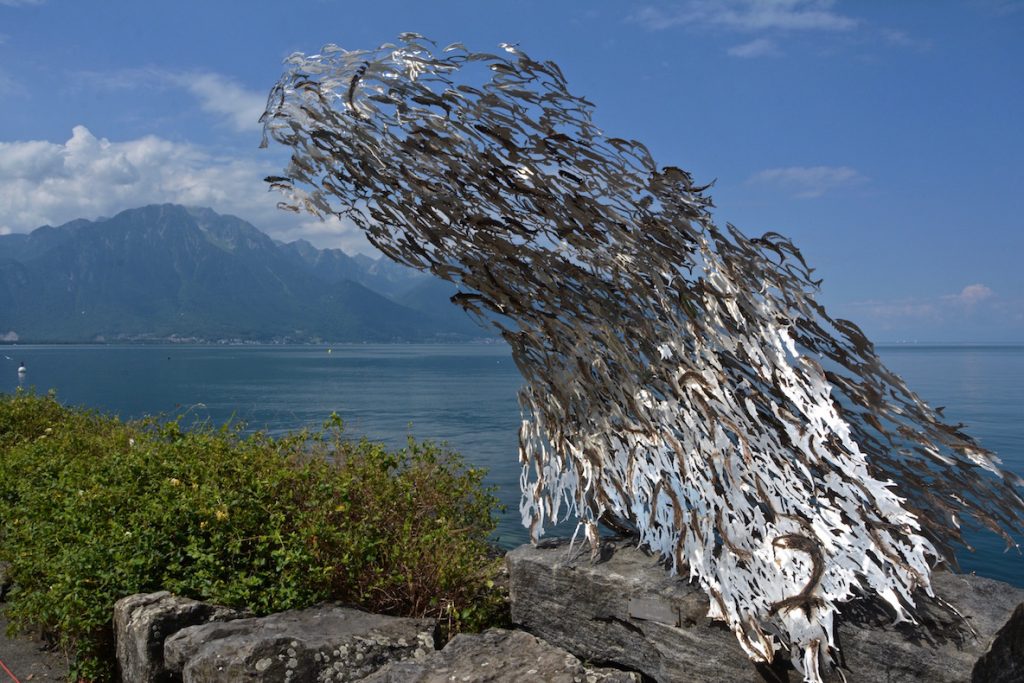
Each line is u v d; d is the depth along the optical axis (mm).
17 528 5449
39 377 96500
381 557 4293
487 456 22578
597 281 3445
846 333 3221
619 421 3545
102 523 4566
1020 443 24062
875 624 2881
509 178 3297
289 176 3492
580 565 3570
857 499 3102
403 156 3311
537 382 3748
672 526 3451
